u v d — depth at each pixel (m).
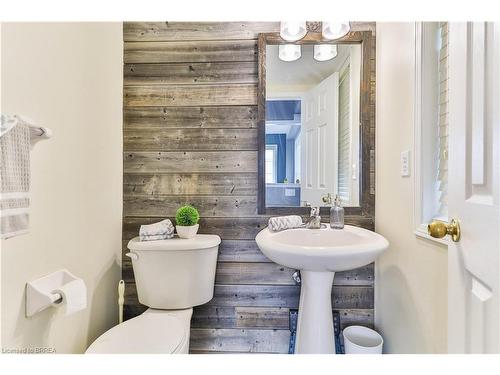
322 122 1.50
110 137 1.35
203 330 1.45
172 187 1.47
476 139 0.58
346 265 0.97
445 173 0.95
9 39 0.80
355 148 1.45
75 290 0.93
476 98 0.58
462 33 0.63
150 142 1.47
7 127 0.74
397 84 1.18
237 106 1.45
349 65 1.45
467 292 0.62
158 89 1.46
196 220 1.36
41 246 0.91
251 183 1.46
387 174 1.28
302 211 1.44
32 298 0.85
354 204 1.45
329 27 1.33
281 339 1.44
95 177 1.23
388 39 1.27
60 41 1.00
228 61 1.45
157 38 1.46
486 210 0.54
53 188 0.97
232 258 1.46
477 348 0.57
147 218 1.47
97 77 1.24
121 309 1.29
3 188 0.73
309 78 1.47
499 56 0.51
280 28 1.39
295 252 0.94
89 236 1.19
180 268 1.26
